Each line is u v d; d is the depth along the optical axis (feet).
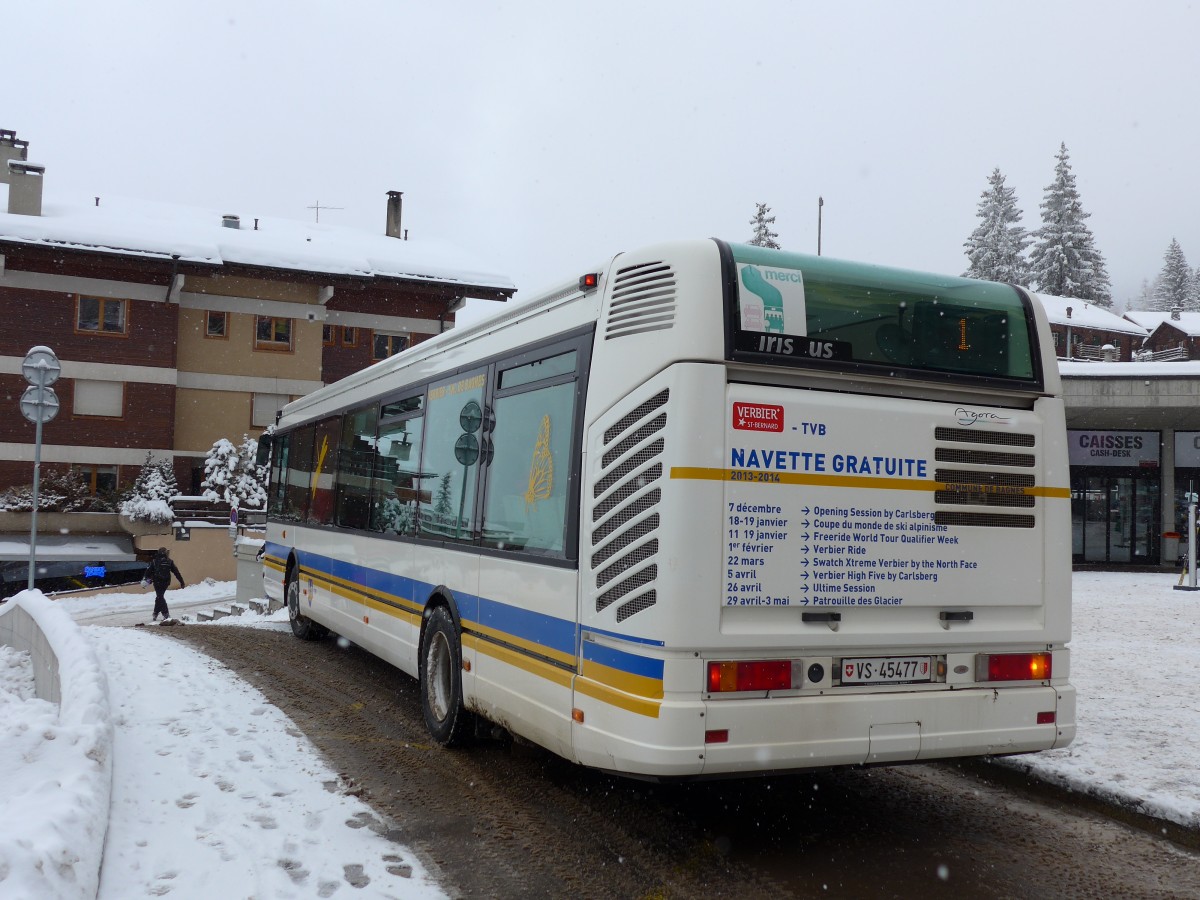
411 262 128.57
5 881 12.00
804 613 16.47
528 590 19.74
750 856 17.40
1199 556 93.61
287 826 17.74
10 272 107.76
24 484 108.37
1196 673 32.30
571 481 18.48
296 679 33.47
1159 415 92.89
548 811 19.62
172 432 114.32
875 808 20.31
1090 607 53.52
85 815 15.29
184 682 31.48
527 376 20.97
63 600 96.48
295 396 121.08
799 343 16.87
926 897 15.69
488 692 21.38
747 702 15.90
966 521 17.92
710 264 16.55
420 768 22.40
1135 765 21.33
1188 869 17.01
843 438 16.99
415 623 26.61
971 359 18.34
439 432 26.05
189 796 19.07
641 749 15.76
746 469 16.22
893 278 17.88
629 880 16.16
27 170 112.78
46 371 47.65
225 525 109.81
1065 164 230.89
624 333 17.44
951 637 17.54
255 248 118.21
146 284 113.09
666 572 15.80
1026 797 21.17
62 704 23.44
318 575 38.60
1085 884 16.29
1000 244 224.74
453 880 15.92
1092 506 100.37
